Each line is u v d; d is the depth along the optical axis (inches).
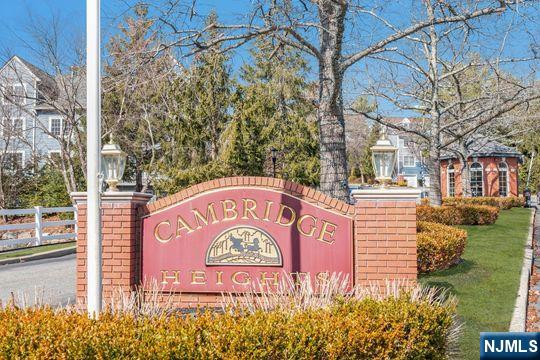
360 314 163.3
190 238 282.5
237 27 340.5
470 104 788.0
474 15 371.6
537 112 852.6
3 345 137.3
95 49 173.5
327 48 380.5
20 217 1110.4
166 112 749.3
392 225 267.4
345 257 271.6
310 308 172.2
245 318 155.0
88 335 141.6
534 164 2082.9
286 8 340.2
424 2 418.9
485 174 1547.7
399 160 2026.3
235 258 277.9
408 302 179.6
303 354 140.4
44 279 431.2
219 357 135.3
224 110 706.2
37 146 1206.9
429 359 170.4
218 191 282.7
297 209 276.8
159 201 286.4
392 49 424.8
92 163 174.1
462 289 347.9
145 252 284.7
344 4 336.5
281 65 497.4
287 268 274.1
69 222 729.6
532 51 474.6
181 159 706.2
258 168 719.7
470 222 808.3
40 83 877.8
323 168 391.2
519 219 957.8
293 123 786.8
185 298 279.9
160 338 140.4
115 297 259.9
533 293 370.9
